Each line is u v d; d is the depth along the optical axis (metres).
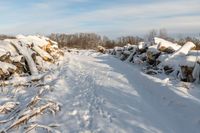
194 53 18.88
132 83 15.23
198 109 9.70
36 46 22.91
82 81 16.08
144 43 28.66
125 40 71.19
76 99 11.96
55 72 18.86
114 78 17.05
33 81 15.18
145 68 21.70
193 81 15.27
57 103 10.78
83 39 85.88
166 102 11.20
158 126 8.70
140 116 9.58
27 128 8.55
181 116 9.52
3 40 19.95
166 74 17.97
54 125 8.80
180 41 36.84
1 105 11.12
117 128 8.52
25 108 10.02
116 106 10.73
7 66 16.22
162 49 22.97
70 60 27.31
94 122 9.08
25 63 18.12
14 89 13.73
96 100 11.67
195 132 8.21
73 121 9.27
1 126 8.90
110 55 39.28
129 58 28.95
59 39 85.25
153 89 13.41
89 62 26.97
